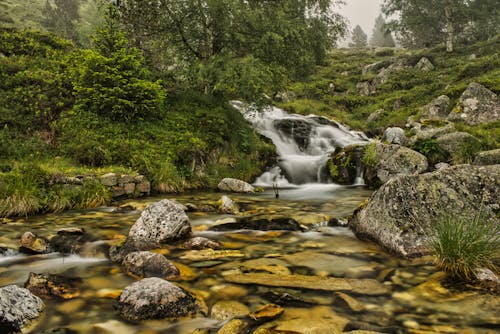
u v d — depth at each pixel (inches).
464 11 1284.4
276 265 136.9
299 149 630.5
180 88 576.4
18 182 255.6
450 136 418.9
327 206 276.2
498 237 134.0
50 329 89.6
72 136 382.0
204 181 407.2
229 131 485.4
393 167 382.6
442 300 103.4
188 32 573.0
